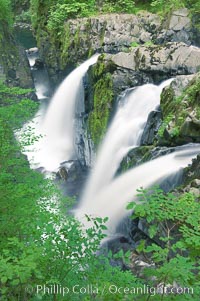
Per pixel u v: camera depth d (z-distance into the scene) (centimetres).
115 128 1152
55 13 1678
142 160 908
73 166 1322
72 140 1459
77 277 350
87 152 1312
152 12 1502
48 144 1498
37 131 1556
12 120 668
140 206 298
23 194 543
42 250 328
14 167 654
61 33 1681
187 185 642
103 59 1224
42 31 1847
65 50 1633
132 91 1150
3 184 577
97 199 1060
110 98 1191
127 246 778
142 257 642
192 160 734
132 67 1188
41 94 1944
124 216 845
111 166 1108
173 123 858
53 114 1564
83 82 1359
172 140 862
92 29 1516
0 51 1648
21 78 1734
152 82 1180
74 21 1611
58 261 345
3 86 779
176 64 1142
